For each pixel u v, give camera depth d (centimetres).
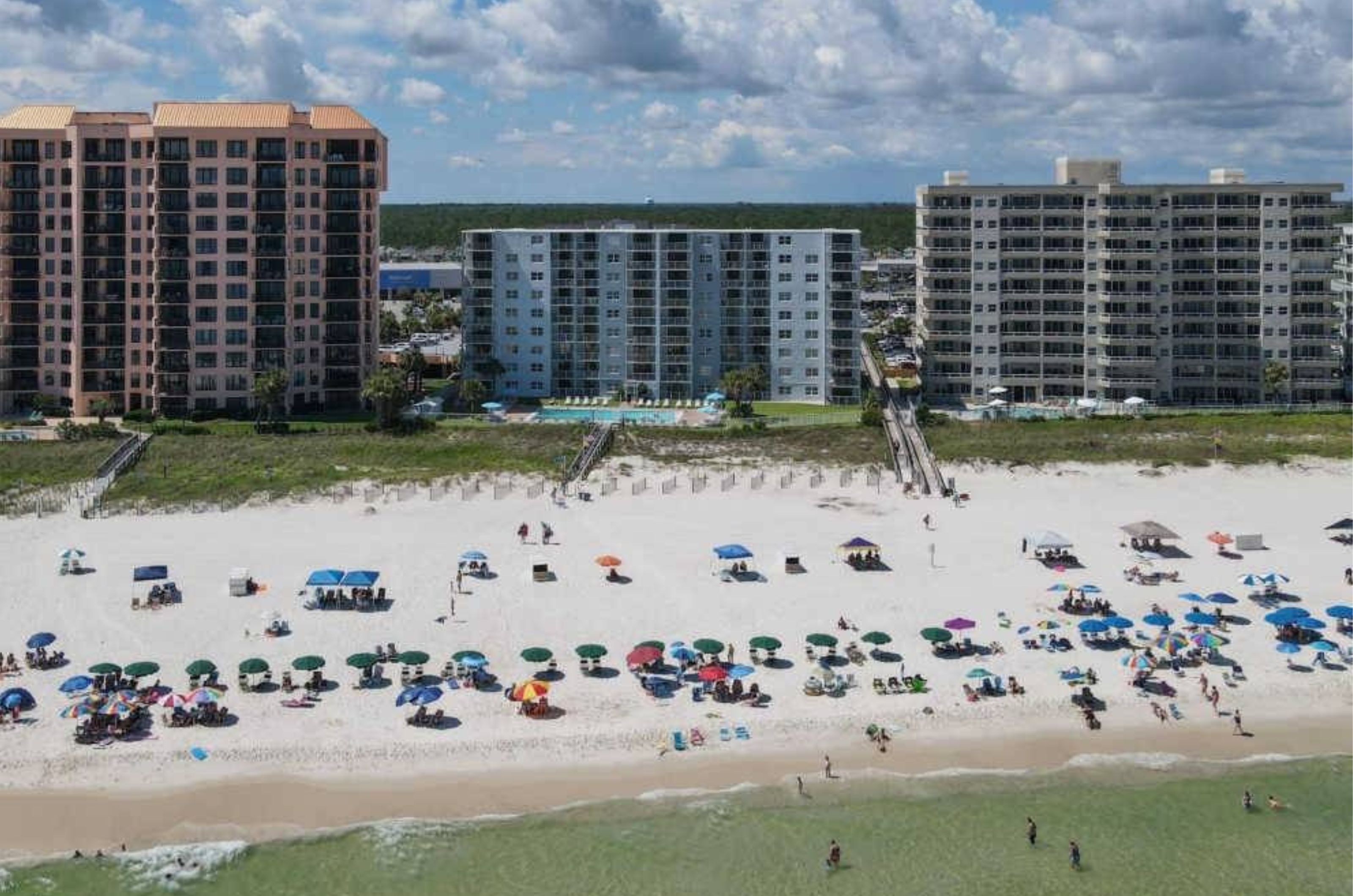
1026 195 17488
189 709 7288
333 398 17550
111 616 9056
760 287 18325
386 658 8050
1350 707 7706
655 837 6250
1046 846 6200
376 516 12200
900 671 8088
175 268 16662
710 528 11781
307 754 6956
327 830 6269
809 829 6344
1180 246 17312
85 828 6231
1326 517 12156
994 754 7106
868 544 10362
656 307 18312
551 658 7844
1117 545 11150
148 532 11581
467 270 18725
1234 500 12900
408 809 6456
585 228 19512
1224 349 17375
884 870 5994
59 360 17012
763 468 14388
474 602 9456
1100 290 17450
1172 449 14688
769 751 7100
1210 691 7825
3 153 16688
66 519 12094
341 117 17475
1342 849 6178
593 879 5903
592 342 18600
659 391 18462
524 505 12706
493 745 7088
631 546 11094
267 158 16725
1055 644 8506
